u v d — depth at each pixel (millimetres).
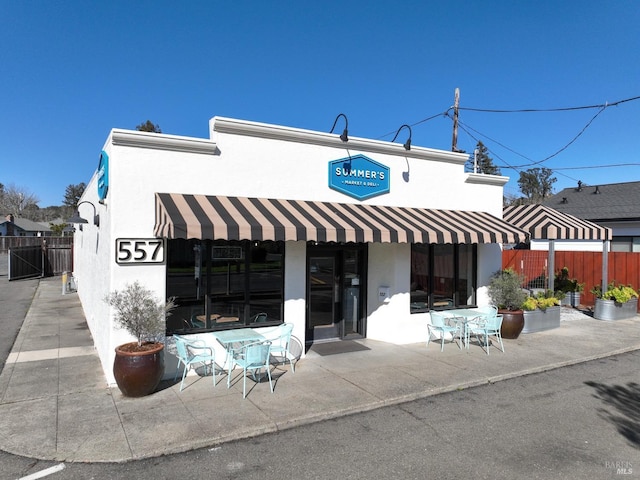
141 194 7668
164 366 7367
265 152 8922
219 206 7855
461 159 11672
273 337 8953
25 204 100500
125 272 7512
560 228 13250
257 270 8977
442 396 7316
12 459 4988
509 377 8367
